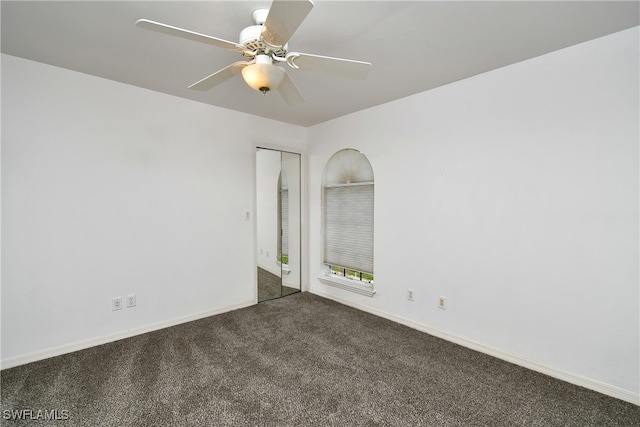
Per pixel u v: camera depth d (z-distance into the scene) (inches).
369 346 99.8
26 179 86.0
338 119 140.6
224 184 127.9
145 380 79.6
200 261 121.9
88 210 96.3
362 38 73.3
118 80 99.7
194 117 118.6
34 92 86.6
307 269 160.9
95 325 98.6
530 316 86.5
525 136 85.9
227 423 65.0
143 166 106.9
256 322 119.0
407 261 115.6
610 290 74.1
